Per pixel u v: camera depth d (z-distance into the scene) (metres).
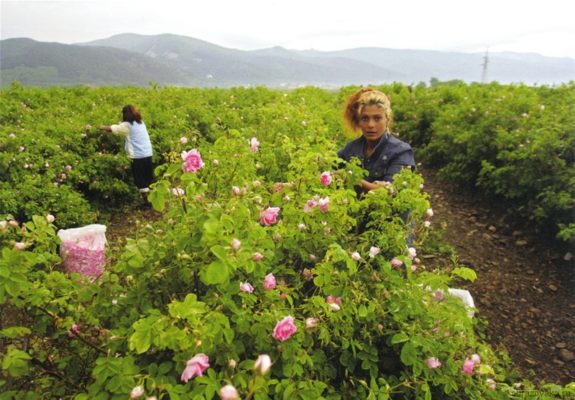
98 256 3.83
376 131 2.98
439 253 5.43
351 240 2.46
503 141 6.83
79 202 5.82
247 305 1.76
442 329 2.10
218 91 14.68
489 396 2.16
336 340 1.99
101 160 6.84
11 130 6.73
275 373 1.68
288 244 2.21
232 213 1.80
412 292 2.13
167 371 1.50
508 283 4.88
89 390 1.47
